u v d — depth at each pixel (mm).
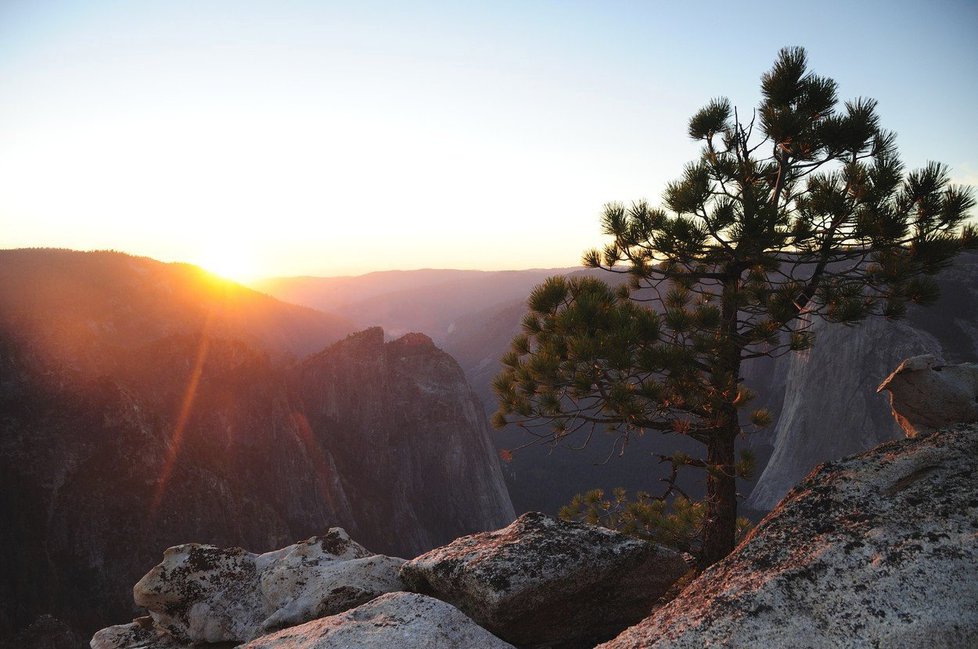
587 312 10000
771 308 9805
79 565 82625
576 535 7875
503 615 7133
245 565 9242
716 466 10414
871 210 9297
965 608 4402
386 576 8578
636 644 5199
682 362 9758
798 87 11109
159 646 8719
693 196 9969
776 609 4930
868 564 4980
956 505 5250
